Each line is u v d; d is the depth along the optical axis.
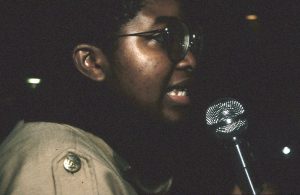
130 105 1.28
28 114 1.35
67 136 1.13
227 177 2.16
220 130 1.63
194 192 2.24
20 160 1.06
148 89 1.26
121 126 1.31
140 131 1.32
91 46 1.29
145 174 1.40
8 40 2.15
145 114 1.28
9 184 1.02
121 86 1.27
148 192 1.40
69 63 1.34
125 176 1.32
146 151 1.38
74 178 1.02
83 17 1.30
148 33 1.25
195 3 1.39
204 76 3.93
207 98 3.74
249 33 4.93
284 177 3.32
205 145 2.36
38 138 1.11
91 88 1.31
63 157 1.05
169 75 1.27
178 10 1.30
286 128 3.71
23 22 1.59
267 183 1.86
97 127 1.32
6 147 1.19
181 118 1.31
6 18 1.96
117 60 1.26
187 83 1.30
